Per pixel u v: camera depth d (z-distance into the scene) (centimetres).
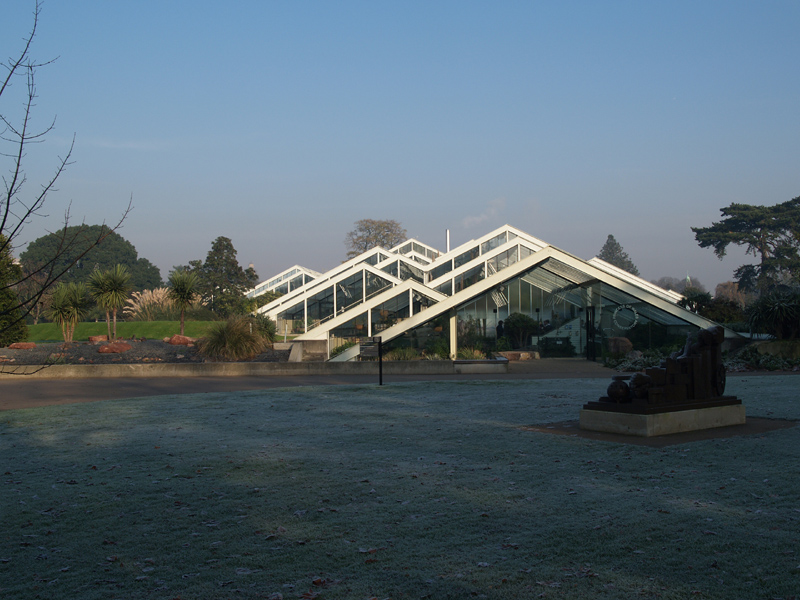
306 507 649
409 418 1247
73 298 3084
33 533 584
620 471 777
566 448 921
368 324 3103
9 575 489
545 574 473
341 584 462
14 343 2847
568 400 1497
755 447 900
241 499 682
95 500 689
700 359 1102
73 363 2583
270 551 530
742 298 10631
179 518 621
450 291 4741
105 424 1238
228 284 7206
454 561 501
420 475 773
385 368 2405
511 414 1281
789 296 2703
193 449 962
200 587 461
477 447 941
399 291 3073
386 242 10625
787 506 621
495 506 641
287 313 4619
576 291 3119
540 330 3122
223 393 1769
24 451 982
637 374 1045
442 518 606
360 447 956
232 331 2748
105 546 549
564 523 584
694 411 1058
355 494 693
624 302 3003
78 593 454
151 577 480
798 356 2497
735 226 8469
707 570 473
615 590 443
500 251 4784
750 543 524
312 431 1111
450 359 2669
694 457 843
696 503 636
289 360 2683
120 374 2355
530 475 764
